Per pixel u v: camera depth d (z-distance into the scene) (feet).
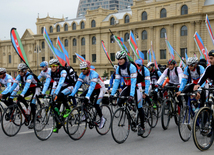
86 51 161.48
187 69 24.44
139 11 137.90
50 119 23.02
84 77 23.26
